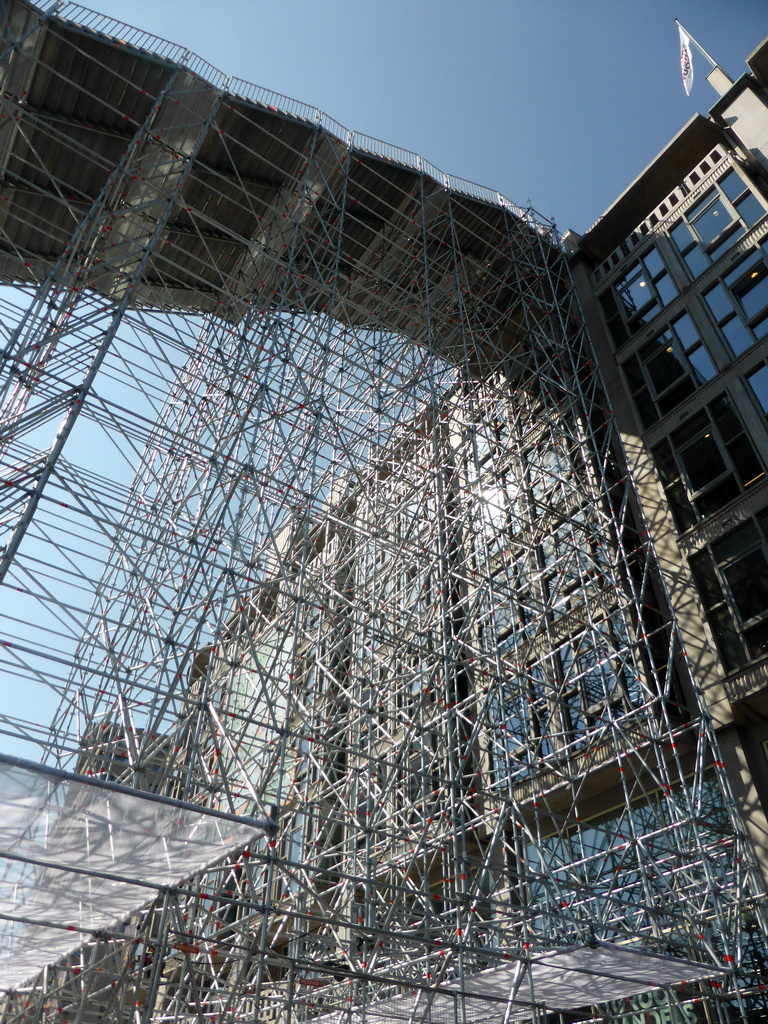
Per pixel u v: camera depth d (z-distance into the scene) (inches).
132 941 583.8
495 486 1093.8
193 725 727.1
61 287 773.9
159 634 671.8
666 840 748.0
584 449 1031.6
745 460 892.6
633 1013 761.0
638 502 1002.1
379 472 1013.2
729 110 1103.6
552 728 935.7
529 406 1189.1
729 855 741.9
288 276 896.9
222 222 1053.8
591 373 1133.7
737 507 875.4
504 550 1043.9
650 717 802.8
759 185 1019.9
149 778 700.7
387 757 885.2
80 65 870.4
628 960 577.6
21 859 434.9
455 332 1074.1
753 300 959.6
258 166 1007.0
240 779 792.3
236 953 707.4
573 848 882.1
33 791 399.2
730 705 791.7
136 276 756.6
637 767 840.9
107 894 513.0
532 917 695.7
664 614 904.9
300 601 731.4
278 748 642.2
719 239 1040.2
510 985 661.3
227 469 791.7
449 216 1095.0
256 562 805.2
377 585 1009.5
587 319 1205.7
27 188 956.6
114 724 738.2
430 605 923.4
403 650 904.3
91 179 965.2
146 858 474.3
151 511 774.5
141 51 872.3
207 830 432.5
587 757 876.6
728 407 933.2
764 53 1055.6
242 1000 732.0
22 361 665.0
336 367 1066.1
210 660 666.2
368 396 1116.5
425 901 657.6
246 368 820.0
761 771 760.3
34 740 537.3
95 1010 669.3
